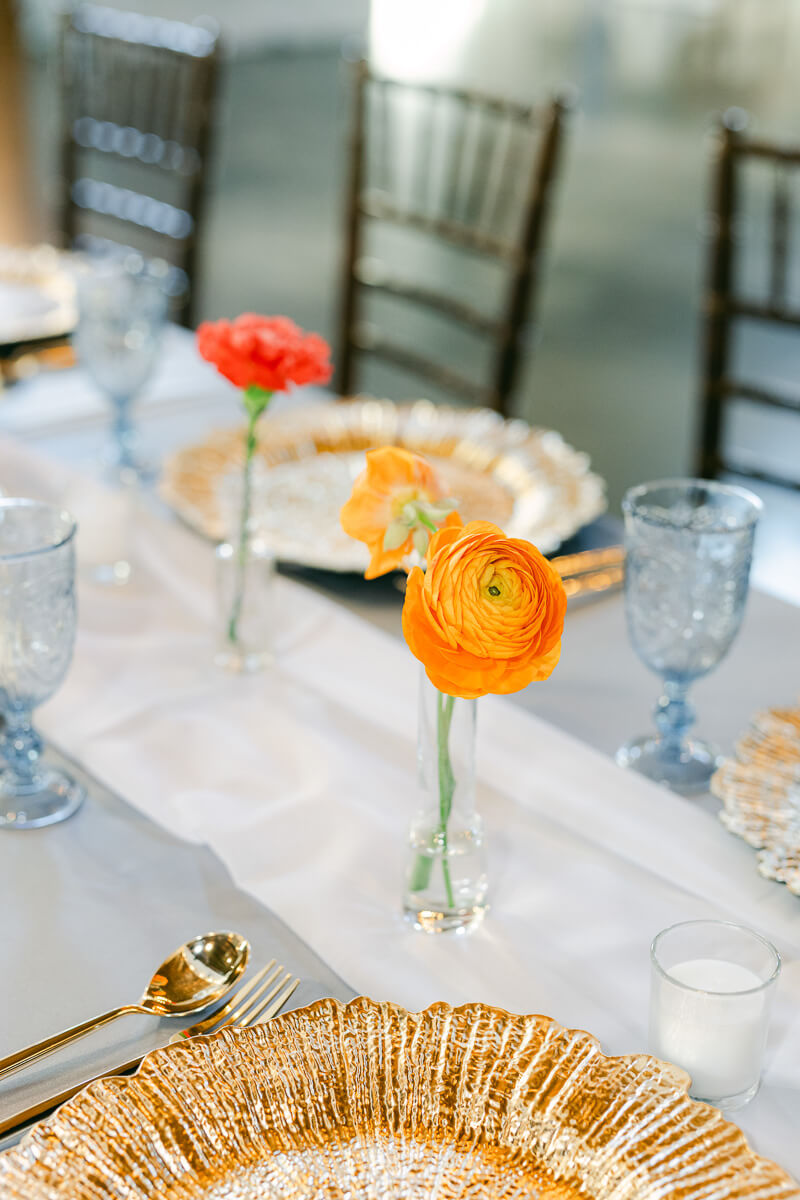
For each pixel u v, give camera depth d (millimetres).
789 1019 628
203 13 6988
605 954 679
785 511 2854
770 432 3299
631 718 900
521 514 1145
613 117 6473
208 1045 578
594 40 7949
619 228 4980
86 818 785
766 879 716
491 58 7559
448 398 3521
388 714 894
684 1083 558
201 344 859
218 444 1257
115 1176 518
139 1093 551
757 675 956
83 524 1066
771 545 2680
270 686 929
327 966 667
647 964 673
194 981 643
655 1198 511
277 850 753
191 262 2115
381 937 683
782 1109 583
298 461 1256
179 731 869
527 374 3678
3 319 1460
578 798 788
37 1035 614
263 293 4113
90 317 1222
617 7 8594
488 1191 522
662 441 3275
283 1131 543
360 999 608
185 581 1068
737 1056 568
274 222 4812
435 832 672
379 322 3969
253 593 929
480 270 4445
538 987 650
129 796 804
